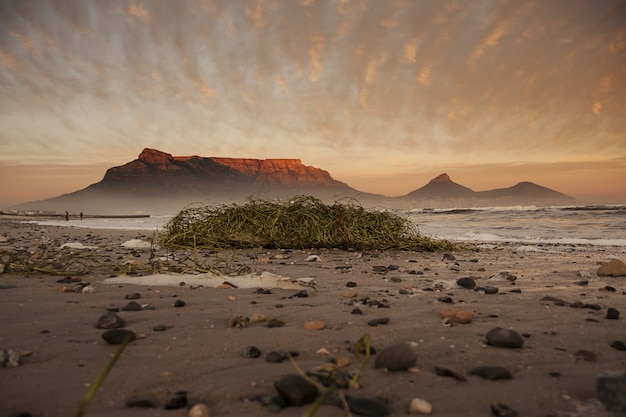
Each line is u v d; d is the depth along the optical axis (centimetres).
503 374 198
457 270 615
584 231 1481
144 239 1100
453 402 171
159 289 429
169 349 238
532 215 2477
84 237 1287
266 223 955
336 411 160
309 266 650
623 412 158
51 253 703
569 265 673
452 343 254
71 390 179
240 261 702
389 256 813
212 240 920
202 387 185
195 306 354
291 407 165
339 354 232
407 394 179
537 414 160
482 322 307
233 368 209
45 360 217
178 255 779
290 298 393
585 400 173
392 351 210
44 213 3869
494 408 162
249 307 352
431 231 1634
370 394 178
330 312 335
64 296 387
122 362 216
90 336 262
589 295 423
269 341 255
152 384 188
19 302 359
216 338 261
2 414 154
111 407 165
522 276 558
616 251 921
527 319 318
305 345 248
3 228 1905
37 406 163
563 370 210
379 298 399
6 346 240
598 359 226
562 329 289
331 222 943
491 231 1583
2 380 189
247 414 159
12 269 525
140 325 292
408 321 307
